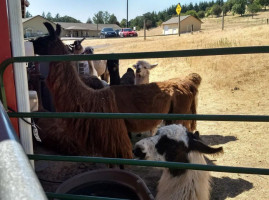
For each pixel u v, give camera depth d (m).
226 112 7.18
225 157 4.69
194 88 5.04
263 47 1.58
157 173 4.37
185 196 2.65
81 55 1.84
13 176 0.63
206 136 5.77
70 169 4.43
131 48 18.80
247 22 40.16
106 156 3.68
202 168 1.79
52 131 4.58
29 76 5.06
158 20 86.38
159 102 4.48
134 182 3.14
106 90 3.78
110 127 3.52
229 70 10.73
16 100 2.31
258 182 3.96
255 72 10.05
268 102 7.71
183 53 1.69
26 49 3.42
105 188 3.26
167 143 2.68
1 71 2.04
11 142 0.81
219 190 3.76
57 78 3.43
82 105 3.51
